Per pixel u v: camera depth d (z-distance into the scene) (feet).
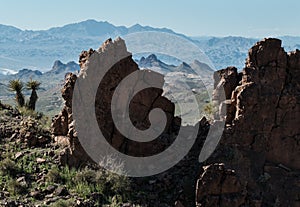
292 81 78.13
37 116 94.48
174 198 66.69
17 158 72.69
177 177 70.28
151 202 65.41
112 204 63.72
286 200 70.28
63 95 77.41
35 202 63.10
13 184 65.46
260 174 72.54
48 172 69.15
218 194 63.72
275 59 77.10
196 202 63.57
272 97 74.84
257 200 66.49
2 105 95.40
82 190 65.77
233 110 76.74
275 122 75.61
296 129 75.61
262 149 74.18
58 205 61.87
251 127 74.13
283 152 75.25
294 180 72.23
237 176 69.15
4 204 61.31
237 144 73.46
